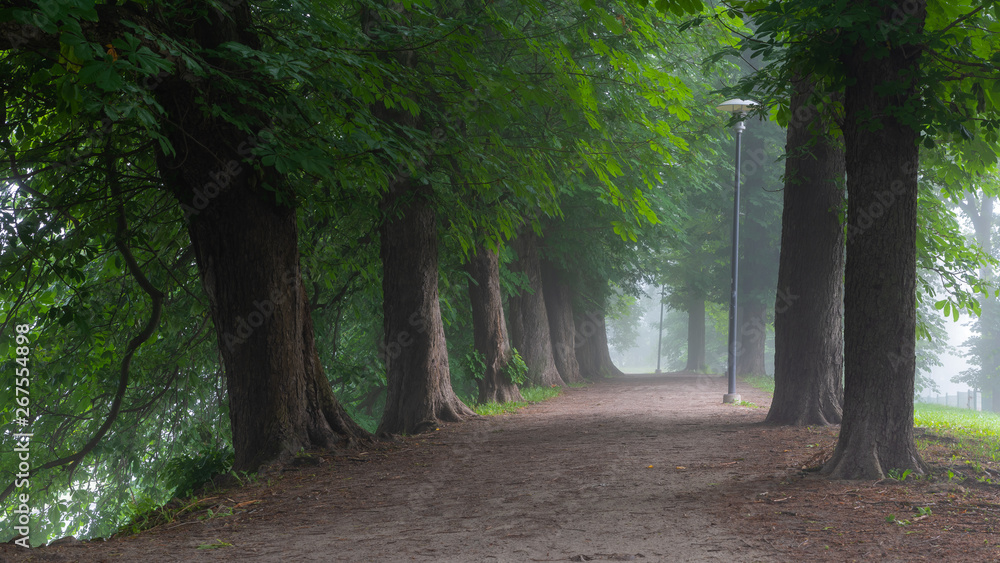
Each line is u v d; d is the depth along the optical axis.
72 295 11.37
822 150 11.84
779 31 7.18
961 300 13.30
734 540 5.02
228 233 8.86
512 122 12.70
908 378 7.21
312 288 15.73
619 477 7.86
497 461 9.49
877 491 6.37
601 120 12.98
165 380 14.15
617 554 4.77
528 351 25.05
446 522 6.11
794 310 12.05
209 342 13.71
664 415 14.95
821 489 6.59
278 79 6.71
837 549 4.68
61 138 9.24
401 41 8.70
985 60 7.12
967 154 9.58
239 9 8.23
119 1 7.19
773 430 11.26
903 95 7.20
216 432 14.55
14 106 8.66
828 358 11.88
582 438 11.53
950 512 5.53
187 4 7.62
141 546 5.59
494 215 13.61
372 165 8.26
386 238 13.79
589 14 11.48
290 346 9.38
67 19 4.94
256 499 7.50
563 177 14.67
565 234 25.30
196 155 8.26
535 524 5.84
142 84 6.80
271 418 9.13
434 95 11.68
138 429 14.66
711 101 19.78
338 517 6.54
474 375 18.92
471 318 23.25
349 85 7.74
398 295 13.75
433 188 12.67
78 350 12.63
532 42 9.57
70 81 5.68
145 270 12.05
